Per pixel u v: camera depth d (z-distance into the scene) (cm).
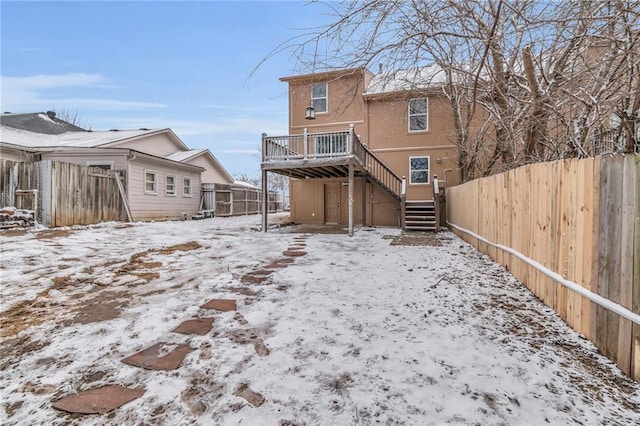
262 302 345
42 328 284
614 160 221
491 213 556
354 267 497
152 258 564
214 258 570
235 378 209
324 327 284
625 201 210
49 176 845
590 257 249
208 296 365
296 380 207
